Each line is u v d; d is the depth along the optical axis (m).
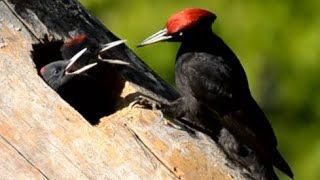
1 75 12.11
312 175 19.41
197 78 13.59
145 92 13.06
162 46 18.27
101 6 18.61
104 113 13.19
